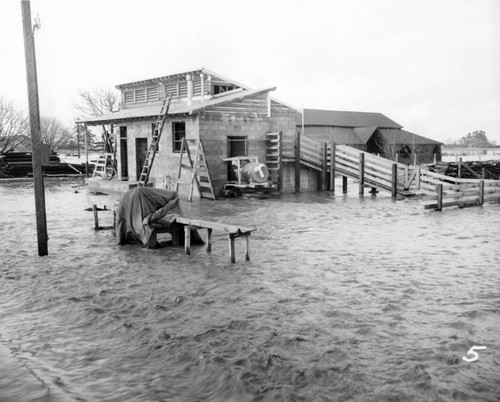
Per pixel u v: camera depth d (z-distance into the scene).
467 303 9.29
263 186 26.92
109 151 35.34
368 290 10.12
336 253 13.55
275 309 9.05
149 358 7.24
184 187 27.36
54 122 83.31
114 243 15.01
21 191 31.83
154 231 14.23
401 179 28.94
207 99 29.31
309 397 6.08
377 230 17.19
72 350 7.59
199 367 6.90
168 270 11.88
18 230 17.38
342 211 22.00
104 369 6.96
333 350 7.29
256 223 18.64
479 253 13.51
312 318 8.59
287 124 30.16
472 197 24.67
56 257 13.30
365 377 6.49
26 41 12.98
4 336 8.19
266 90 28.75
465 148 85.19
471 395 6.04
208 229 13.60
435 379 6.43
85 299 9.84
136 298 9.83
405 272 11.52
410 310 8.94
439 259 12.80
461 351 7.22
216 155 26.95
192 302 9.53
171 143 27.89
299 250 13.94
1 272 11.87
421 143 65.44
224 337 7.84
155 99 33.56
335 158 30.69
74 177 43.19
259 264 12.36
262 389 6.27
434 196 22.69
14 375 6.83
